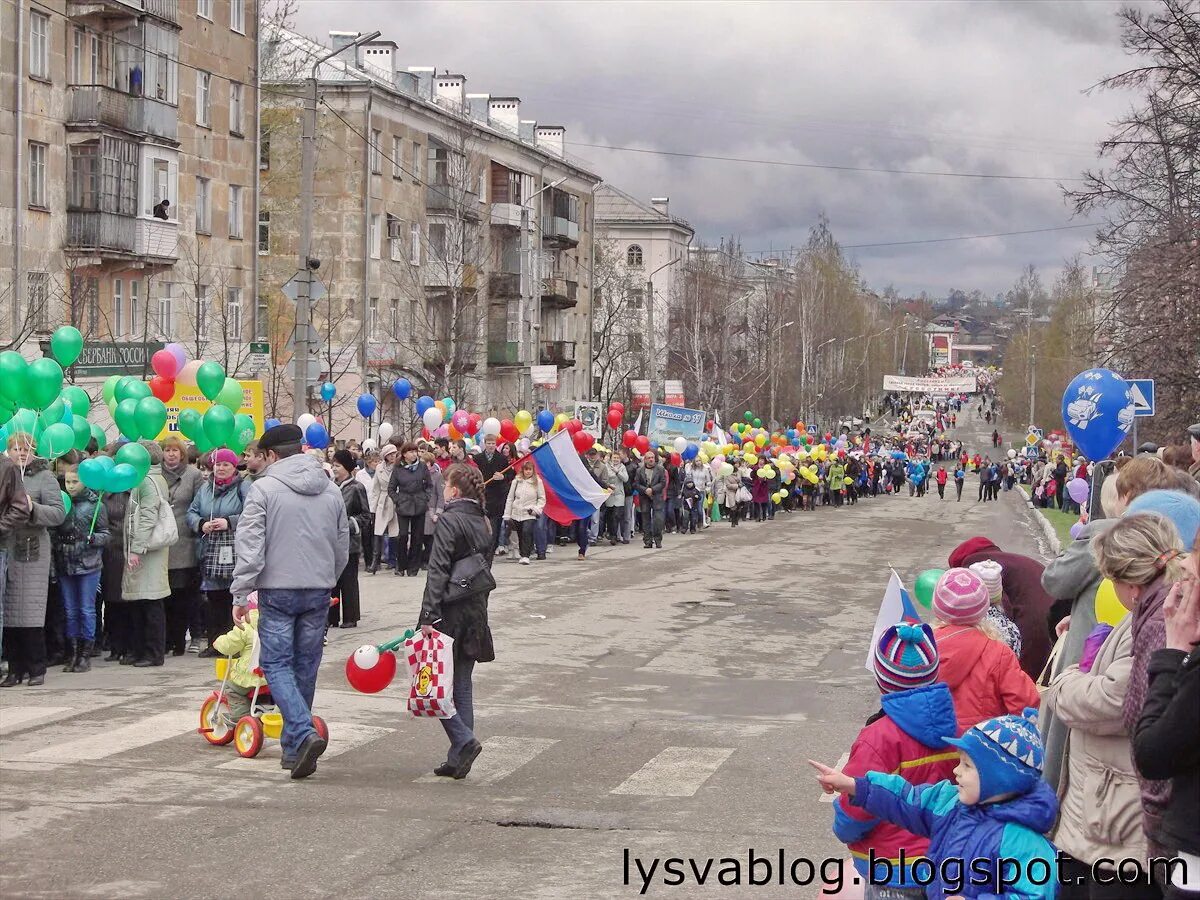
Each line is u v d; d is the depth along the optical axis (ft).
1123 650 16.67
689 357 273.13
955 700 19.74
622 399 258.98
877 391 493.77
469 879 23.35
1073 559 22.81
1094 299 117.39
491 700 41.60
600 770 32.35
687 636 56.24
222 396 53.57
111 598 44.83
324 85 177.37
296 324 88.22
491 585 31.32
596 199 349.41
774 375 274.77
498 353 218.59
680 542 109.09
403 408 169.27
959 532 129.59
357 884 22.93
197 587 48.11
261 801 28.37
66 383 72.59
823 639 56.44
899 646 17.01
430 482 75.25
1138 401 65.67
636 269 343.05
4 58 111.96
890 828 16.92
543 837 26.14
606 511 103.96
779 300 340.80
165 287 137.28
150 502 44.27
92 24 124.67
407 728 36.73
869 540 115.65
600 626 58.44
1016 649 25.29
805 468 168.14
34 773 30.30
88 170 121.60
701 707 41.29
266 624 31.07
